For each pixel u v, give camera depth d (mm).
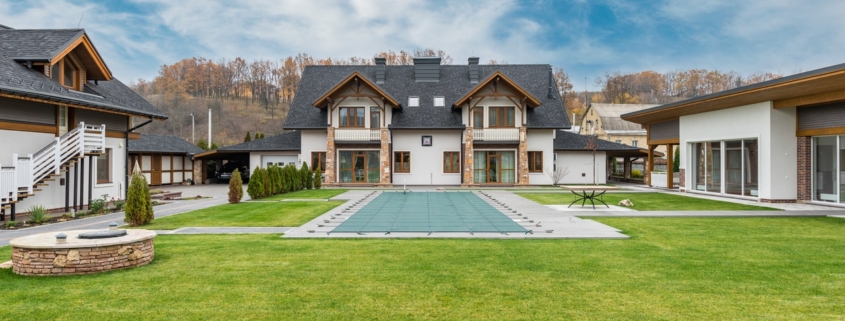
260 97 80562
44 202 14242
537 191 23062
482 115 27891
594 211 13734
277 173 20812
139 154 29172
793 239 8953
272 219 12031
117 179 17594
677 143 23172
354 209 14359
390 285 5715
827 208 14711
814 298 5230
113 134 17328
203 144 37719
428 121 28266
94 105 14680
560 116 28922
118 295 5305
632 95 77875
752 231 9961
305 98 30594
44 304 5012
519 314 4719
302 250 7809
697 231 9945
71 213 13422
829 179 15398
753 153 17438
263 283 5793
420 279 5969
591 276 6117
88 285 5676
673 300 5152
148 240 6895
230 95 80438
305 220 11805
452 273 6266
